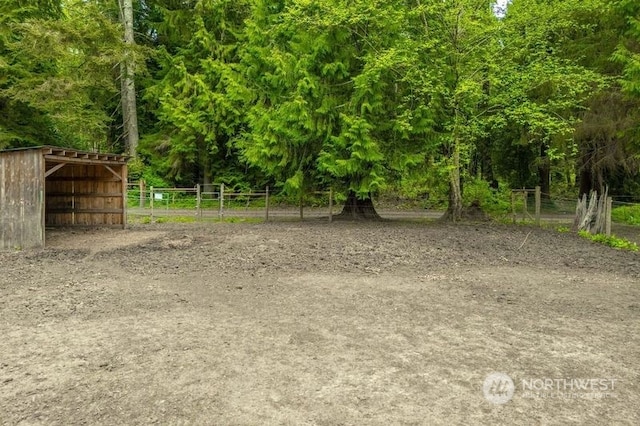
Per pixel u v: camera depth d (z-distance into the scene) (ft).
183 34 78.33
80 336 15.23
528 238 38.19
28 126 58.39
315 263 27.91
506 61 45.75
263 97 59.26
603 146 55.36
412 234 38.99
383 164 47.67
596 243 35.86
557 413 10.18
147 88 78.59
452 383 11.66
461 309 18.47
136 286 22.40
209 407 10.43
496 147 73.61
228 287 22.24
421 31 48.16
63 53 54.75
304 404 10.55
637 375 12.18
